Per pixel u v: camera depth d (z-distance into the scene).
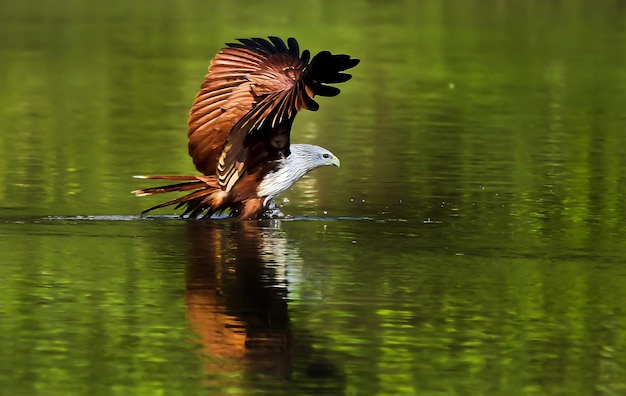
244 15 39.41
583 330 10.36
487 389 9.19
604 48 33.53
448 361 9.68
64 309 10.77
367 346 9.97
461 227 13.92
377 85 27.23
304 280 11.58
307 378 9.31
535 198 15.68
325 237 13.33
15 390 9.09
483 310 10.82
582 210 14.95
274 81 13.89
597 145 20.16
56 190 15.79
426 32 36.50
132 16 38.84
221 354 9.82
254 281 11.55
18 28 35.56
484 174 17.38
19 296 11.06
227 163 13.90
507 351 9.89
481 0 44.75
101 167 17.58
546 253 12.71
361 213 14.67
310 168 14.50
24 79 26.98
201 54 31.38
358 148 19.53
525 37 35.69
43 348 9.88
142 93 25.53
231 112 13.97
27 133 20.58
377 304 10.95
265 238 13.25
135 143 19.81
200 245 12.88
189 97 25.16
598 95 26.12
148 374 9.36
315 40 34.22
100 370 9.43
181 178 14.09
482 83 27.73
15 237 13.12
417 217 14.46
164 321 10.46
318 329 10.33
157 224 13.88
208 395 8.99
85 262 12.13
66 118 22.31
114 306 10.83
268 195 14.26
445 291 11.29
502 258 12.50
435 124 22.17
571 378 9.41
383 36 35.50
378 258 12.43
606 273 11.95
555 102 25.12
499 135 21.03
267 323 10.40
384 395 9.03
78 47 32.16
